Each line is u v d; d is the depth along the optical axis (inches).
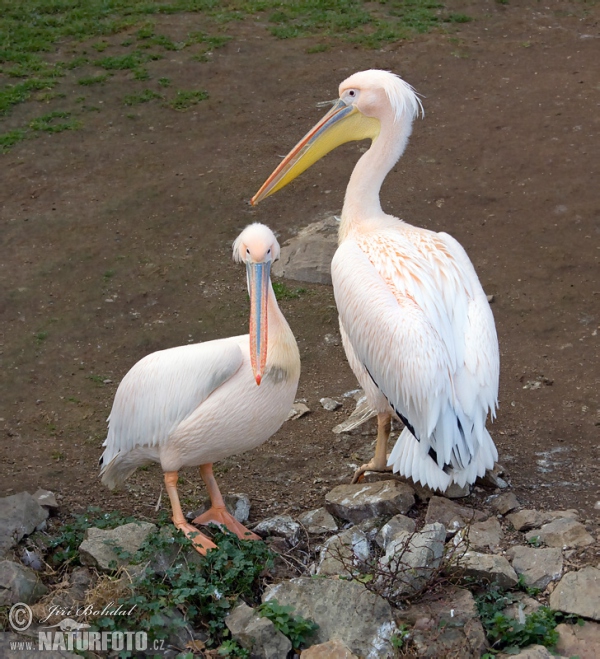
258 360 218.2
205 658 199.9
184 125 538.0
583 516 252.2
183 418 229.6
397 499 248.4
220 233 432.1
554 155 486.3
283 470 283.6
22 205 457.1
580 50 625.0
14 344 353.7
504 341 350.0
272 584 219.3
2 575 209.0
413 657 196.2
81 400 322.0
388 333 239.0
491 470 264.8
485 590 221.8
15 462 284.5
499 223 430.0
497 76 590.2
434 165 485.7
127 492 271.9
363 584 211.6
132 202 458.9
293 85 584.4
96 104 558.9
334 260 263.3
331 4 709.3
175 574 215.9
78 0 703.7
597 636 207.0
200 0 714.2
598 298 371.6
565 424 299.9
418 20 680.4
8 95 559.8
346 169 486.6
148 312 375.9
